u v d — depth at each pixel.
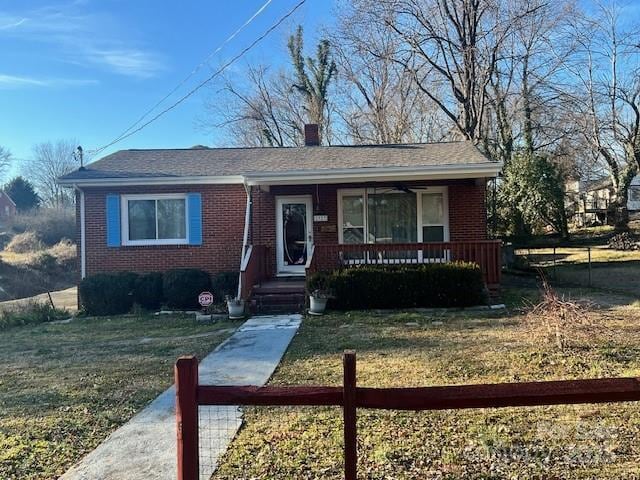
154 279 12.72
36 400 5.68
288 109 34.03
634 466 3.67
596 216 38.50
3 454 4.23
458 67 23.30
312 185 13.55
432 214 13.24
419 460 3.84
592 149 30.17
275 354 7.45
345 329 9.14
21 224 39.22
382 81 28.52
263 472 3.72
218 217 13.39
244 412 4.98
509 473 3.62
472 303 11.09
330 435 4.34
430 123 28.44
